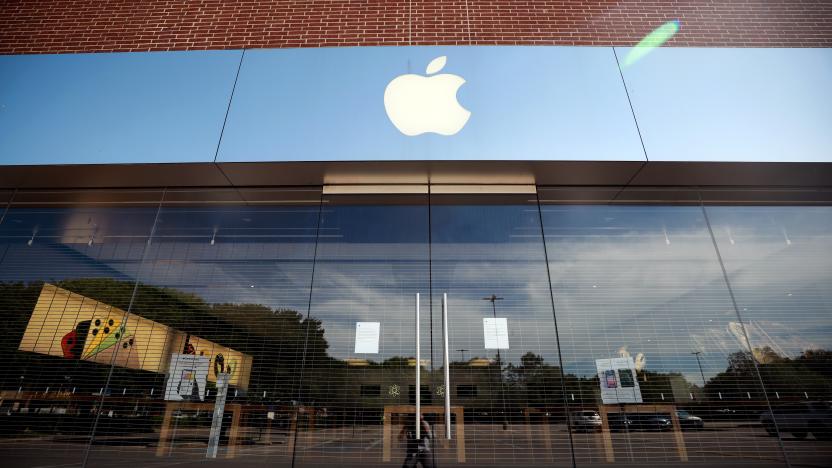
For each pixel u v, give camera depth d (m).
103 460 4.01
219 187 5.09
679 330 4.39
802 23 5.55
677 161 4.46
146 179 4.93
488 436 3.98
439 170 4.69
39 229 4.94
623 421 4.04
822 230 4.84
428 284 4.58
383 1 5.75
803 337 4.36
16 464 3.99
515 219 4.88
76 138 4.66
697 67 4.91
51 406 4.20
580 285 4.58
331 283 4.62
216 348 4.41
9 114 4.80
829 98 4.77
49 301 4.62
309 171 4.71
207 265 4.75
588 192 5.02
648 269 4.66
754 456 3.92
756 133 4.58
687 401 4.12
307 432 4.05
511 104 4.67
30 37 5.59
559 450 3.94
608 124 4.59
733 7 5.68
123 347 4.45
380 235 4.81
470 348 4.29
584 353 4.29
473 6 5.72
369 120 4.61
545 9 5.70
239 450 4.02
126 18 5.72
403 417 4.05
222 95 4.80
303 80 4.84
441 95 4.71
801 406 4.09
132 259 4.80
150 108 4.78
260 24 5.59
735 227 4.86
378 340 4.35
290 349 4.36
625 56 4.96
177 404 4.20
